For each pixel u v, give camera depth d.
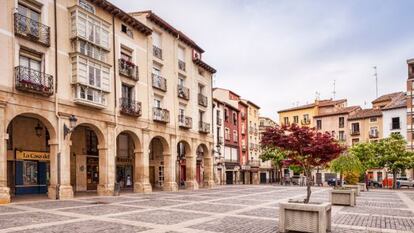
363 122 60.16
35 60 19.45
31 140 23.70
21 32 18.27
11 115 17.45
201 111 38.41
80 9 21.41
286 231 9.59
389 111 55.34
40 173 24.31
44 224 10.59
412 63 53.03
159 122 29.75
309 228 9.27
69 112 20.75
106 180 23.33
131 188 32.53
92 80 22.09
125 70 25.92
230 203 18.12
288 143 10.80
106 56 23.95
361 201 20.44
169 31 32.41
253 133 63.94
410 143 51.72
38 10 19.80
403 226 10.98
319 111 69.75
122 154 33.28
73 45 21.30
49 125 19.62
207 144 38.44
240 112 58.41
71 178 27.14
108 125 23.72
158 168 36.88
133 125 26.58
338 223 11.44
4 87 17.23
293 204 9.45
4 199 16.62
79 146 27.94
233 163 53.34
